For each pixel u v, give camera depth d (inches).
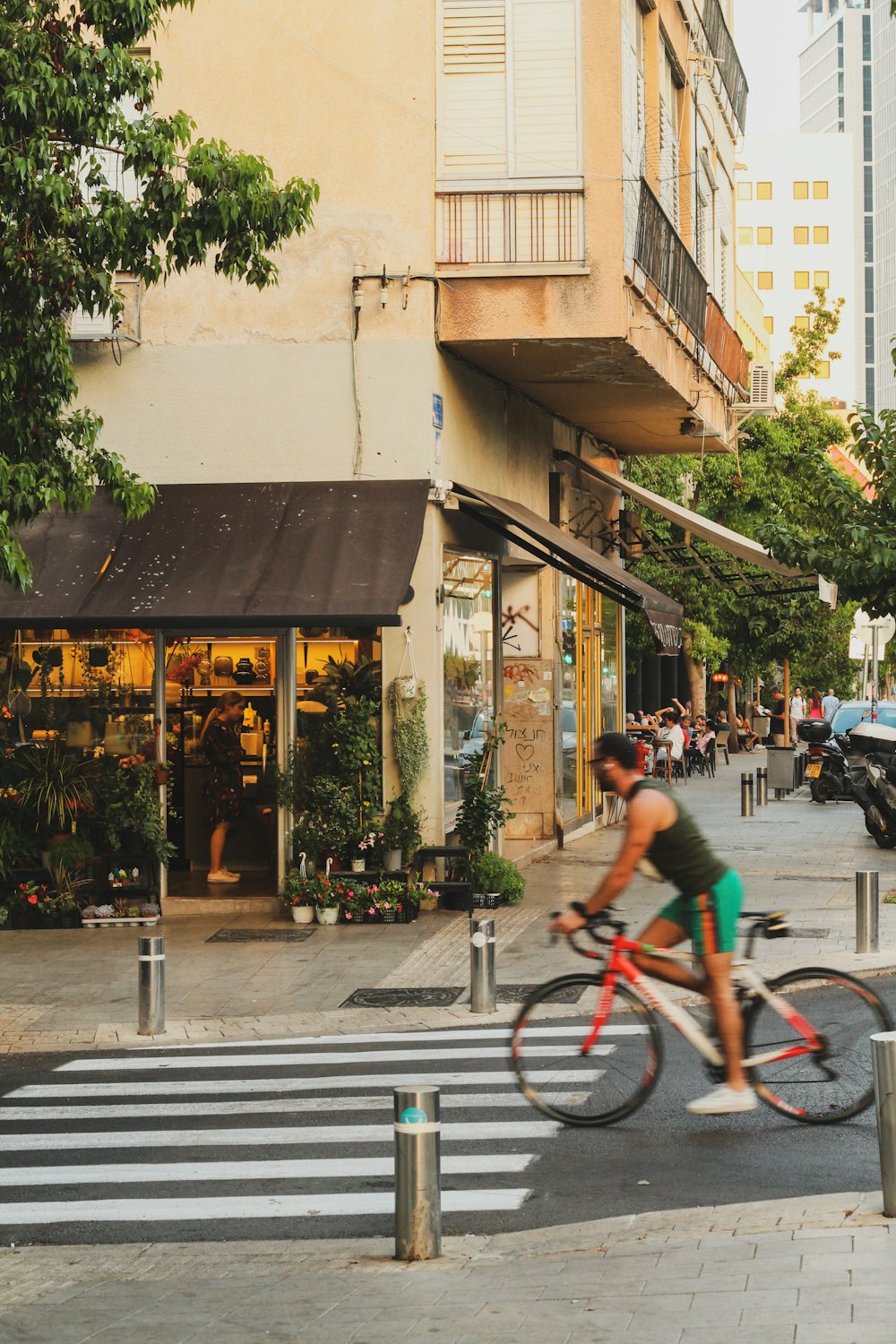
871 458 668.1
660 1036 312.8
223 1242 251.8
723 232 957.2
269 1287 222.4
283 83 599.2
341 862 587.8
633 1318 191.5
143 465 602.5
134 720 600.4
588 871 711.1
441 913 589.3
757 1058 311.1
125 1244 252.5
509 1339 187.9
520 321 588.1
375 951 518.3
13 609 545.0
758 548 834.8
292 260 596.4
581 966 487.8
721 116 938.1
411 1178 235.9
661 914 316.2
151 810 586.2
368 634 591.5
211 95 603.2
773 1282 201.3
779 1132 304.3
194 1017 430.0
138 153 441.4
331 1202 270.7
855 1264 206.5
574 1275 216.8
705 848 305.6
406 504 577.9
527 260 589.9
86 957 518.6
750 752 2048.5
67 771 580.1
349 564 550.9
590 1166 284.8
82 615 538.6
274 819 625.6
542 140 589.9
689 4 794.2
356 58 594.9
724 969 304.8
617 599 665.6
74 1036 413.7
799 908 596.4
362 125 594.2
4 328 433.7
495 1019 422.9
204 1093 350.6
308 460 595.8
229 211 440.1
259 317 598.2
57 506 592.1
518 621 797.9
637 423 828.6
